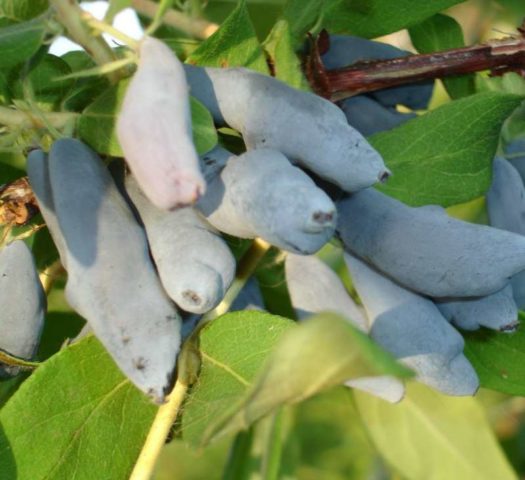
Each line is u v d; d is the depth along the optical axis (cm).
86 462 17
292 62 18
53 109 17
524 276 18
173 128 13
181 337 15
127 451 17
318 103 15
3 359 16
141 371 14
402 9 19
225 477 21
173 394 17
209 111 15
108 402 17
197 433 16
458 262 16
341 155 15
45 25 15
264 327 17
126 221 15
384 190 18
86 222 15
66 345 17
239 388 16
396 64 19
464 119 18
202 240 15
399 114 19
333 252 21
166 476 33
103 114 16
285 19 19
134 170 13
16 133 16
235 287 18
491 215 19
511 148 20
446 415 23
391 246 16
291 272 18
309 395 13
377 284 17
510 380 19
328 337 12
